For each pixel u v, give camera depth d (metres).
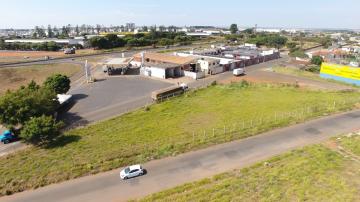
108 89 71.19
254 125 44.16
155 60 99.44
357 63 106.81
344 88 71.38
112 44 160.00
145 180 30.12
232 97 62.38
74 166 32.88
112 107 57.22
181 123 46.94
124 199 26.89
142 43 168.12
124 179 30.33
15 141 43.16
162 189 28.28
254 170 30.62
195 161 33.69
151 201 25.69
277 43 185.62
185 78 84.50
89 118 51.28
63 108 56.62
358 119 46.12
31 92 47.19
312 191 25.55
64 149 37.88
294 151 34.78
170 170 31.89
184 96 64.06
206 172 31.20
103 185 29.42
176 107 56.06
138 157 34.88
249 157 34.25
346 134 39.81
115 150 36.75
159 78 84.19
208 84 75.88
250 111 51.94
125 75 88.38
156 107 56.38
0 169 33.03
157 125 46.34
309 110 50.38
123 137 41.53
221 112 52.09
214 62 92.44
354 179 27.70
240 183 27.77
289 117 47.12
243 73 91.00
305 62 114.50
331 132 41.00
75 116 52.41
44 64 104.31
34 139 40.19
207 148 37.06
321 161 31.62
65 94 63.81
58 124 41.94
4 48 158.62
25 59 117.56
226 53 124.69
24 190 28.94
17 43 163.88
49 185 29.70
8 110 42.69
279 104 55.88
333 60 122.38
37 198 27.50
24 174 31.56
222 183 27.91
